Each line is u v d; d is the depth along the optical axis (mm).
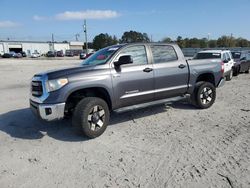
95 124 5719
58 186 3885
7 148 5332
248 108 8086
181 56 7297
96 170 4332
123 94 6129
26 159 4812
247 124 6492
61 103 5371
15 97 10680
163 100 6977
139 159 4680
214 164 4422
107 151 5062
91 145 5371
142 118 7148
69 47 115062
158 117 7211
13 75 19938
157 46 6836
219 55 14625
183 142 5395
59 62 41688
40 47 105062
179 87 7215
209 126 6387
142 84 6398
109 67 5945
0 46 96000
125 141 5535
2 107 8883
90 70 5727
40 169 4418
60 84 5371
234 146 5141
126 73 6121
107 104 6137
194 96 7770
